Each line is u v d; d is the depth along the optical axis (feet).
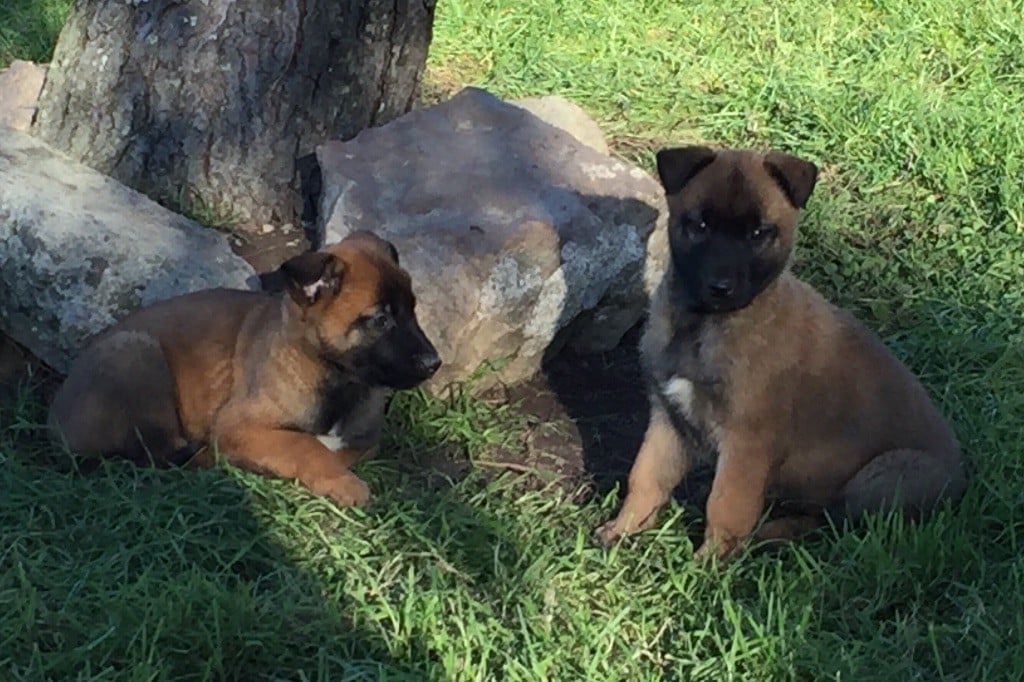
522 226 7.82
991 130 9.71
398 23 8.63
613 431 7.81
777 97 10.08
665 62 10.63
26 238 7.63
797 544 7.11
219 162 8.44
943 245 8.93
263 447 7.17
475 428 7.70
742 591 6.87
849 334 7.18
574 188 8.10
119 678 6.25
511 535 7.05
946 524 6.98
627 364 8.22
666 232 8.20
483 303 7.73
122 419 7.20
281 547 6.86
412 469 7.47
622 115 10.00
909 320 8.46
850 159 9.57
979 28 11.03
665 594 6.82
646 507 7.17
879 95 10.05
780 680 6.44
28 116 8.71
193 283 7.77
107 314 7.66
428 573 6.81
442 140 8.32
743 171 6.98
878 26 11.08
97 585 6.54
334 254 7.13
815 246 8.87
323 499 7.07
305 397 7.20
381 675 6.28
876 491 7.11
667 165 7.07
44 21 10.55
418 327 7.22
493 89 10.11
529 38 10.69
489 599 6.75
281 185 8.52
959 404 7.74
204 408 7.36
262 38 8.35
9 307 7.69
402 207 7.93
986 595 6.79
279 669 6.38
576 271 7.93
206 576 6.61
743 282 6.88
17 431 7.39
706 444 7.18
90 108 8.39
